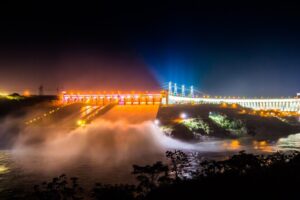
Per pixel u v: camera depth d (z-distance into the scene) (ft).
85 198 141.79
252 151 313.73
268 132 507.71
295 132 556.51
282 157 135.64
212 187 100.01
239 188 96.68
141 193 113.70
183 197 96.99
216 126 454.40
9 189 171.22
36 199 119.85
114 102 587.68
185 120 451.53
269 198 88.07
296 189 93.20
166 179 111.65
